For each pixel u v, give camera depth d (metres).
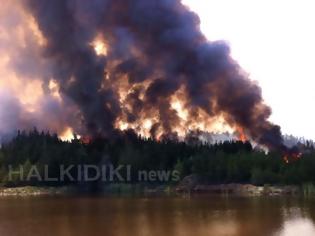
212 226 121.19
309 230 112.31
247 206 170.25
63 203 193.88
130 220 134.62
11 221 133.88
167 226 122.56
